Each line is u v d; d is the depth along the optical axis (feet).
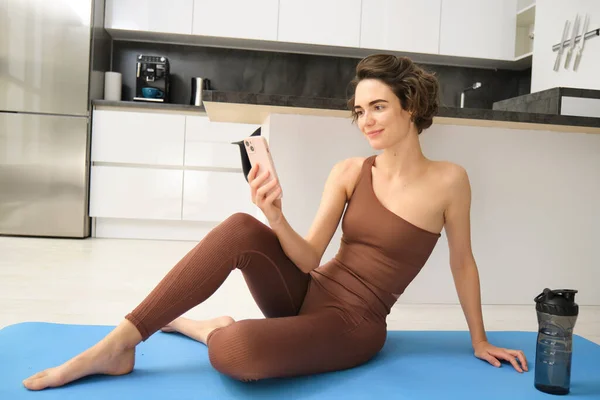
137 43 15.61
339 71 16.19
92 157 14.07
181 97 15.84
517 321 7.26
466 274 5.04
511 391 4.16
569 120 7.48
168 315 4.10
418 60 16.03
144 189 14.25
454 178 4.76
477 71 16.47
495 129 8.05
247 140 4.24
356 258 4.66
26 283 8.45
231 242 4.13
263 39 14.65
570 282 8.38
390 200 4.70
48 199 13.76
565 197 8.31
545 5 13.16
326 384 4.16
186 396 3.86
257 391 3.99
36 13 13.41
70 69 13.55
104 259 10.95
